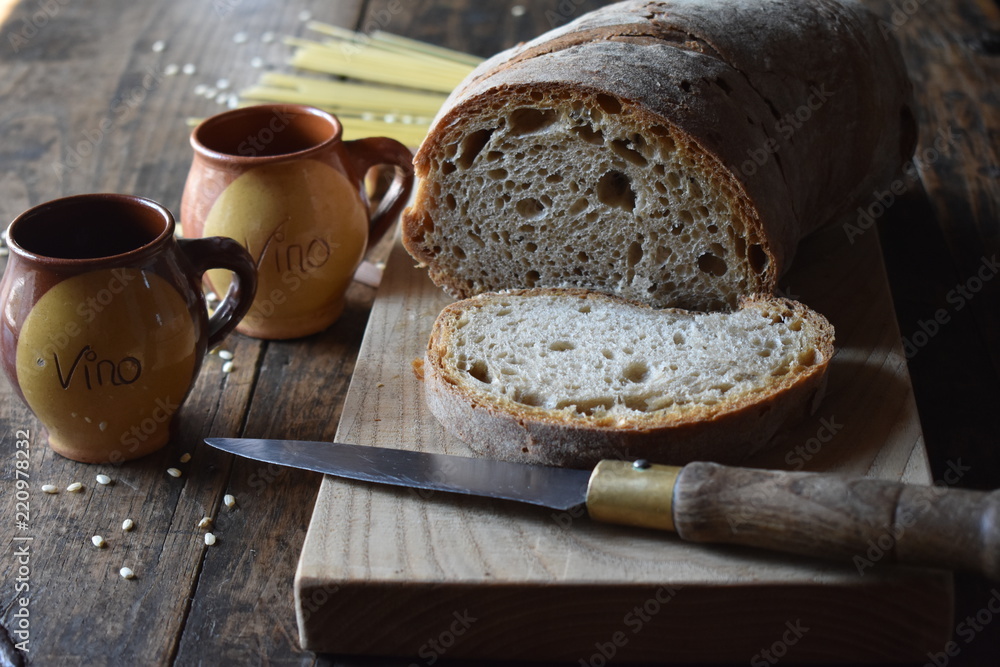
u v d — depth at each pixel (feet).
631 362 1.59
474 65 2.42
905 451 1.53
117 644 1.40
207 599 1.44
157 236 1.58
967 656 1.39
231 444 1.56
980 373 1.71
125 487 1.56
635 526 1.43
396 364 1.69
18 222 1.54
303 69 2.47
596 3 2.78
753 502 1.35
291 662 1.40
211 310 1.84
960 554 1.30
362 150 1.79
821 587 1.37
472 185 1.75
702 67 1.67
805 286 1.80
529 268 1.79
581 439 1.49
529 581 1.38
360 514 1.46
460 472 1.49
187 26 2.72
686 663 1.41
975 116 2.26
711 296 1.72
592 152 1.68
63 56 2.56
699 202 1.66
